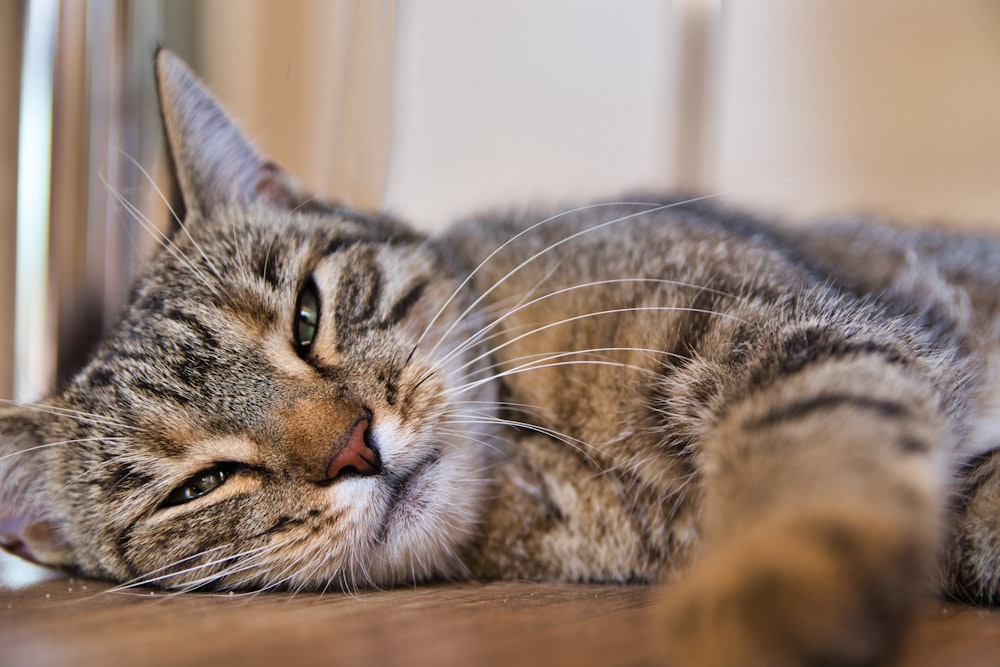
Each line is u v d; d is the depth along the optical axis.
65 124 0.41
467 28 0.50
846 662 0.19
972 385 0.31
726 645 0.19
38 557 0.35
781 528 0.22
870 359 0.28
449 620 0.26
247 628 0.25
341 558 0.31
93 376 0.34
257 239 0.35
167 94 0.35
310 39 0.44
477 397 0.33
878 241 0.40
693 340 0.30
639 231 0.34
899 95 0.57
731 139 0.57
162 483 0.32
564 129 0.52
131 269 0.40
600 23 0.52
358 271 0.34
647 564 0.32
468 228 0.38
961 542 0.30
